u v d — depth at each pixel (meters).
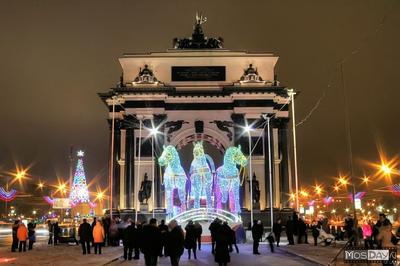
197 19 88.00
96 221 44.53
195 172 70.94
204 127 81.75
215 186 74.75
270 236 47.66
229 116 82.12
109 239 55.59
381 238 27.62
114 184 82.50
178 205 78.56
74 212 75.56
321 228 59.91
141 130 81.12
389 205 160.25
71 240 59.81
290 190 82.06
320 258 38.06
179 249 30.39
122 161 83.00
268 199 78.81
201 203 70.38
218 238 32.50
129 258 40.09
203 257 42.72
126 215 78.44
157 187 79.62
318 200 176.38
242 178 79.56
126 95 81.19
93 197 116.56
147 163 80.56
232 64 83.56
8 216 187.38
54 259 39.16
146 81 81.38
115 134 83.88
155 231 30.38
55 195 152.12
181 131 81.75
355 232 35.44
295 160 73.94
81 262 36.66
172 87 81.00
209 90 81.62
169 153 71.94
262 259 39.94
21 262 36.78
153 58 83.69
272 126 81.31
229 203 73.06
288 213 78.69
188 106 82.31
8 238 78.00
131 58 83.69
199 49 84.69
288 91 75.75
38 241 68.75
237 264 36.00
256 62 83.81
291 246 53.44
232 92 80.94
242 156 72.00
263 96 81.19
